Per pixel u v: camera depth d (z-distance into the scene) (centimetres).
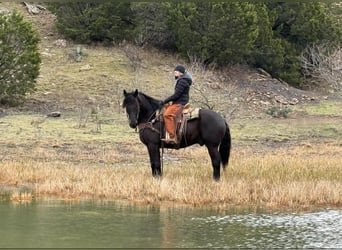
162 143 1714
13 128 3012
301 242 1146
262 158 2170
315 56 5103
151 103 1730
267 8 5522
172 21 4941
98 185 1648
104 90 4166
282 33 5738
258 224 1304
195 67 4534
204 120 1691
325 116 4125
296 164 1945
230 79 4900
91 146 2595
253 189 1591
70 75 4366
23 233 1201
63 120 3362
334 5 6619
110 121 3397
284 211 1455
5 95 3734
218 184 1603
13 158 2270
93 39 5006
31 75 3784
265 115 4084
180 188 1574
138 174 1789
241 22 4903
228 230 1245
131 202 1547
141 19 5025
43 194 1644
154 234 1205
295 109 4381
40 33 5047
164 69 4697
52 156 2317
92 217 1362
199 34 4838
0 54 3681
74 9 5081
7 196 1611
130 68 4619
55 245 1109
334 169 1862
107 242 1138
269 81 5022
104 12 4994
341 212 1445
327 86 5266
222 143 1714
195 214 1406
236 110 4072
